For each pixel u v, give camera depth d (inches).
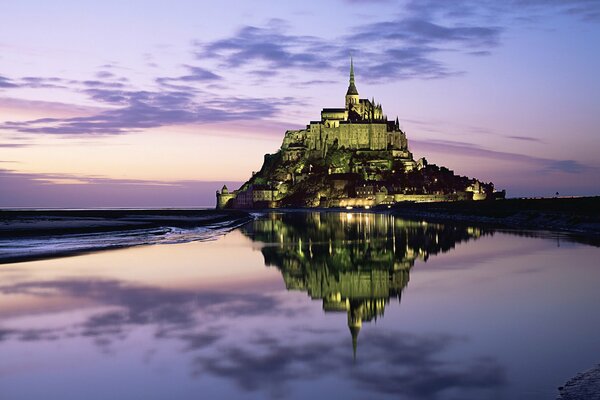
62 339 929.5
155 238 3326.8
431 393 676.7
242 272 1760.6
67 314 1121.4
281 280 1587.1
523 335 932.6
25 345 894.4
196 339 930.7
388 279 1582.2
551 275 1604.3
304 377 738.8
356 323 1034.1
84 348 877.2
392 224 5032.0
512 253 2223.2
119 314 1122.7
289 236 3474.4
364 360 808.3
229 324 1035.3
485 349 853.2
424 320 1052.5
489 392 673.0
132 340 924.0
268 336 948.0
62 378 740.7
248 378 737.0
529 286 1413.6
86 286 1470.2
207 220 6466.5
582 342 885.2
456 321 1040.8
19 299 1283.2
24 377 745.0
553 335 931.3
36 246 2625.5
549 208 5295.3
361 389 693.9
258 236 3521.2
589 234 3248.0
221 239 3255.4
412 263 1957.4
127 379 735.1
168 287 1460.4
